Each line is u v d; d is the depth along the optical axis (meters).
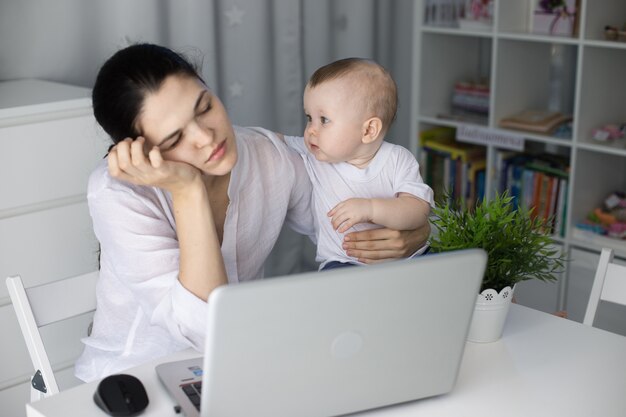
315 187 1.86
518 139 3.37
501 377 1.47
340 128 1.72
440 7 3.62
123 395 1.33
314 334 1.21
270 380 1.22
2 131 2.34
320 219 1.86
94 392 1.39
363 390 1.31
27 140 2.39
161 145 1.50
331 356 1.25
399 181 1.81
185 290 1.51
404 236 1.79
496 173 3.53
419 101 3.69
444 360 1.35
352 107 1.71
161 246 1.58
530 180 3.43
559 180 3.35
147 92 1.46
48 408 1.35
